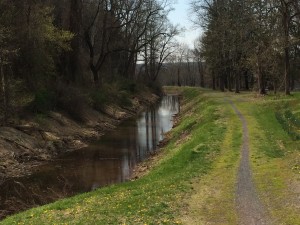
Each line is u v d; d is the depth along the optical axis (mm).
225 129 26781
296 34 50125
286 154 18938
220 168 17312
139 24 66812
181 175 16688
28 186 20375
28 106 31734
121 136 36000
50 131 30922
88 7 55219
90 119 39906
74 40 45094
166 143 31453
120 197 14102
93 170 23875
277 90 54938
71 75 45438
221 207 12203
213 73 81188
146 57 88812
